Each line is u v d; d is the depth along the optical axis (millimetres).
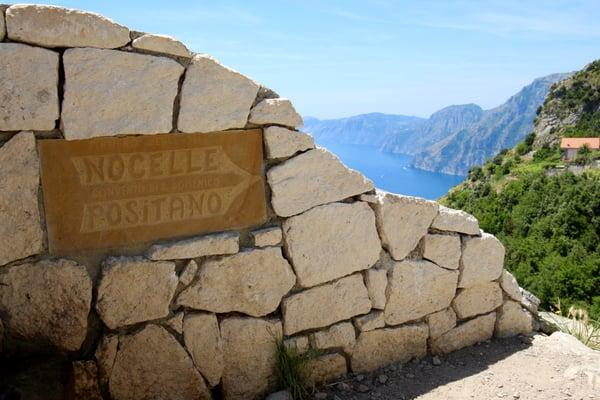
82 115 2738
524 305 4559
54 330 2832
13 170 2631
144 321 3037
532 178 39469
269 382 3459
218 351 3262
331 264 3590
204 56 3041
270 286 3389
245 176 3273
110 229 2920
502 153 89375
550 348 4215
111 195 2896
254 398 3420
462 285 4168
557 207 31609
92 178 2836
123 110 2834
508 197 38938
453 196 56969
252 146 3270
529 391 3568
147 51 2885
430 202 3941
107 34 2750
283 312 3459
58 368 2811
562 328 4828
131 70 2834
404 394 3553
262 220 3369
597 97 83750
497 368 3910
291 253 3439
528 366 3936
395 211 3787
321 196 3514
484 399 3475
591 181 33062
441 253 4031
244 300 3312
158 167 2998
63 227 2803
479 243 4199
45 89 2639
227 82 3117
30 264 2730
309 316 3553
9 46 2541
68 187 2785
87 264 2885
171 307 3109
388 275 3834
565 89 89562
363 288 3748
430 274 3990
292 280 3469
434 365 3973
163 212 3049
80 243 2855
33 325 2785
